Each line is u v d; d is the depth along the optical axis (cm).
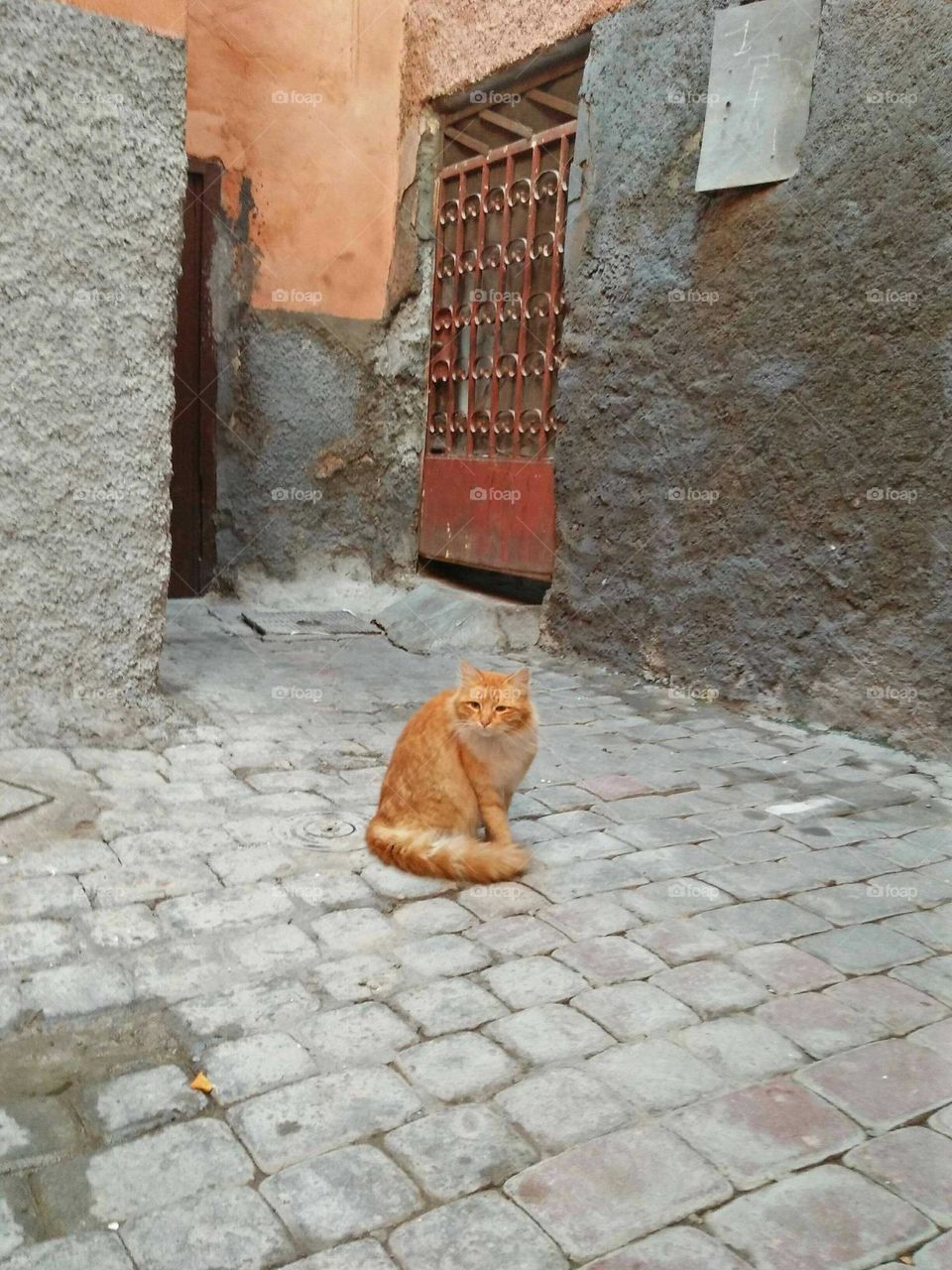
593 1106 244
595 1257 198
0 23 443
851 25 535
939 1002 298
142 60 484
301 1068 256
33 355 472
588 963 312
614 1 676
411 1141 229
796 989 302
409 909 345
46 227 467
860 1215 212
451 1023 277
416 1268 194
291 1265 194
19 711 479
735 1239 204
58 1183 213
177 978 296
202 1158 222
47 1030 269
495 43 784
